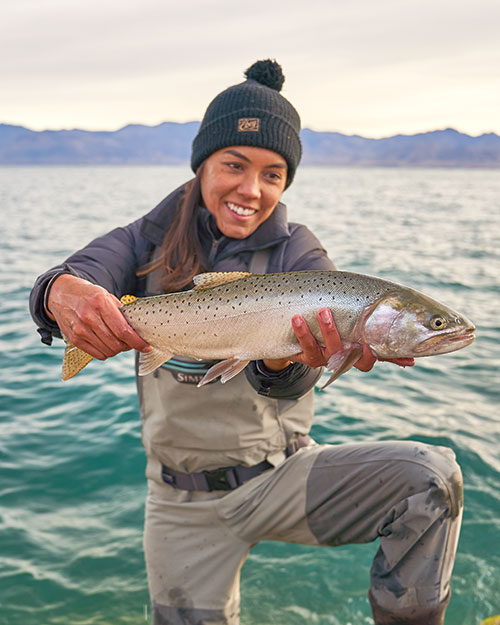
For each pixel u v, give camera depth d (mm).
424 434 1952
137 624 1186
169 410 1036
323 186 36531
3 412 2215
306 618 1199
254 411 1025
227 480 1062
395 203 19109
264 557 1397
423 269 5406
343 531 997
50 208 15156
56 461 1827
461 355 2801
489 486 1604
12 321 3541
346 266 5559
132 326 895
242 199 998
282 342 850
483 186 42844
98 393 2389
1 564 1345
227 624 1091
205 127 1032
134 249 1082
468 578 1259
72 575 1318
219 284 884
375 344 810
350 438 1958
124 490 1666
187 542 1088
